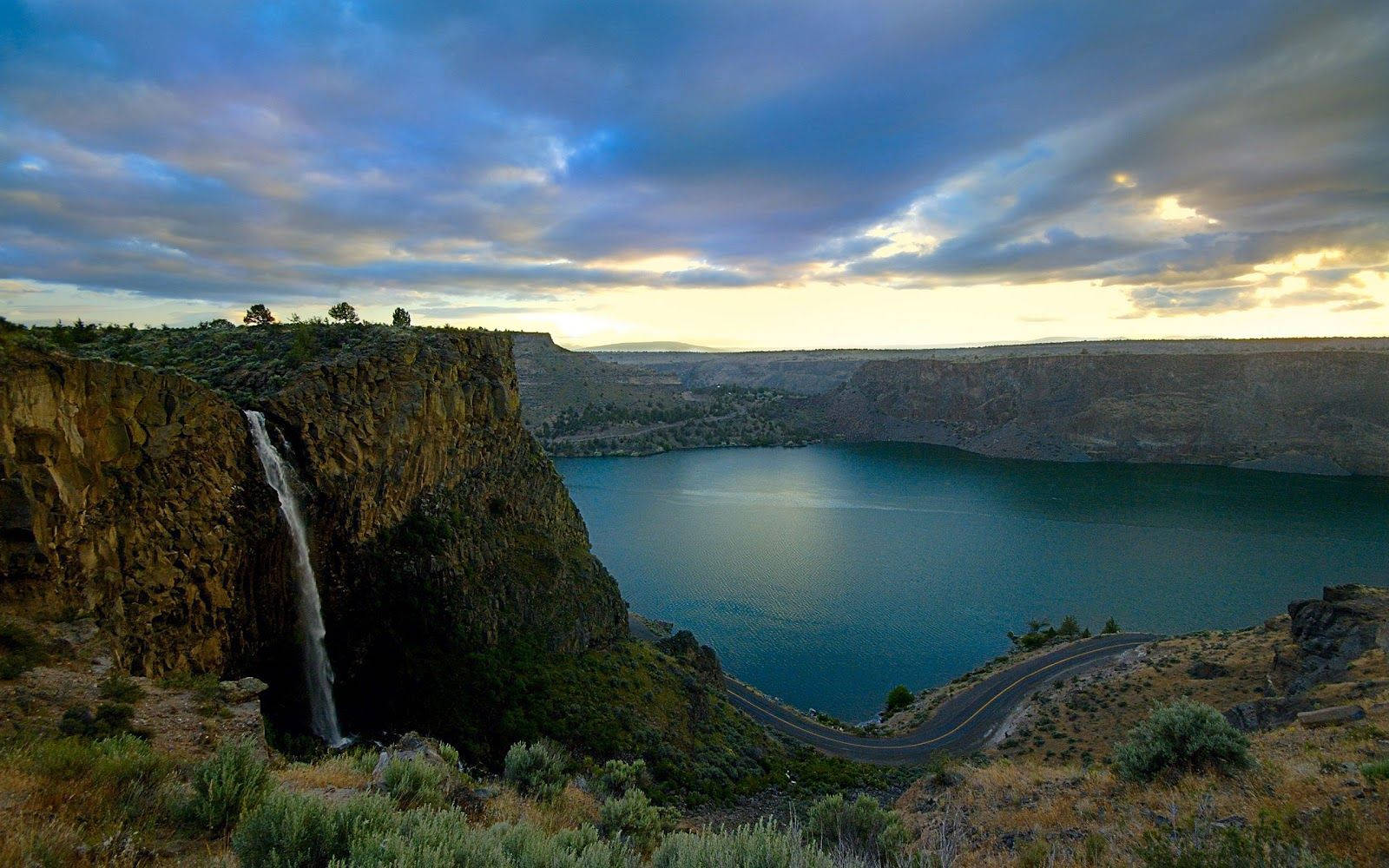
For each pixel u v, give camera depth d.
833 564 134.12
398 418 41.72
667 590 119.44
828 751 57.09
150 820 9.20
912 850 12.01
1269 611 106.06
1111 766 16.91
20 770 10.01
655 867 9.41
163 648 26.16
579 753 38.59
